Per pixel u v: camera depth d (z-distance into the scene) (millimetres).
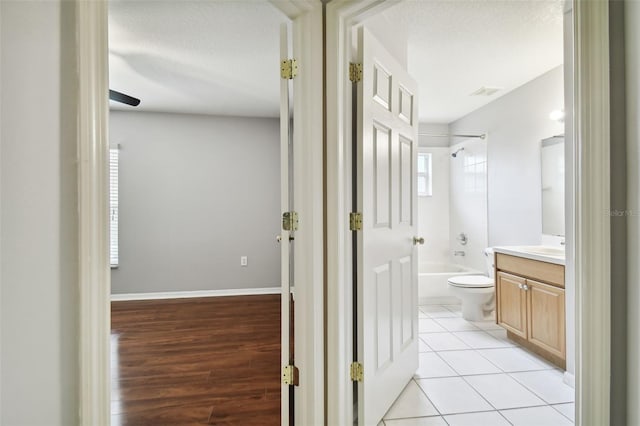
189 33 2404
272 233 4566
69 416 761
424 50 2643
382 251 1716
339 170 1421
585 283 1119
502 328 3066
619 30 1099
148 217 4289
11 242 682
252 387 2080
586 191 1111
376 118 1656
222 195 4461
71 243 763
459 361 2391
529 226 3301
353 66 1529
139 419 1758
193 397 1970
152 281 4301
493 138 3846
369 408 1559
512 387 2035
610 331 1101
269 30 2369
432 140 4805
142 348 2699
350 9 1387
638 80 1053
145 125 4273
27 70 702
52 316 737
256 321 3377
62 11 750
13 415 686
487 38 2463
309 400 1401
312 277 1396
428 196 4770
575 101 1138
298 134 1422
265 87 3432
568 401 1881
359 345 1521
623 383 1109
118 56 2740
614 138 1104
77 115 767
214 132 4441
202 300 4191
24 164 699
